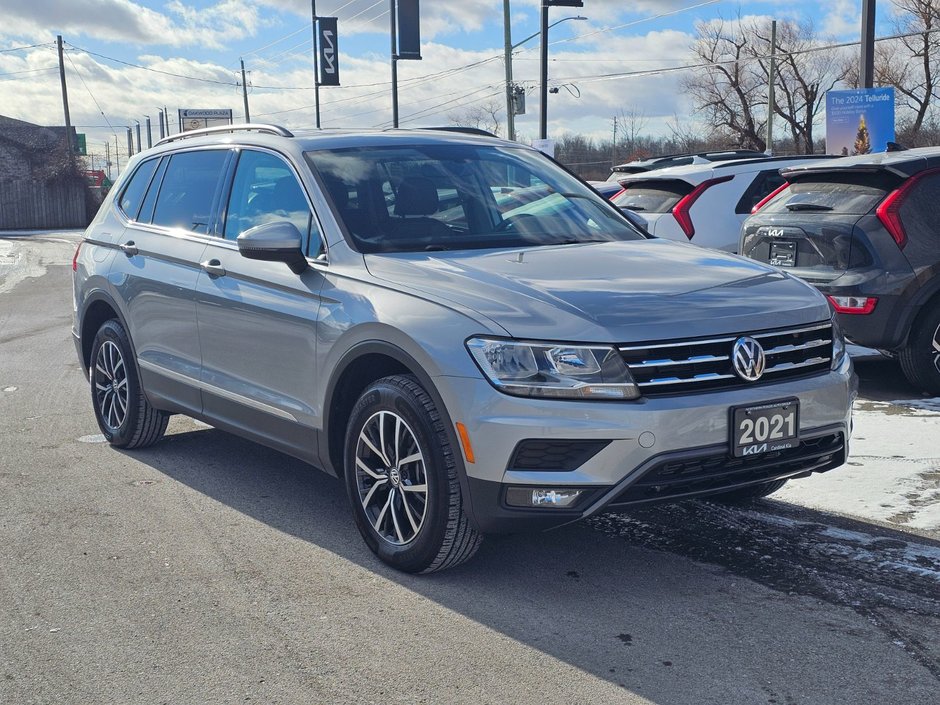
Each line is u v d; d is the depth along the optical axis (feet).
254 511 16.85
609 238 16.33
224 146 18.61
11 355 33.17
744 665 11.12
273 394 15.88
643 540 15.08
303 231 15.74
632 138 253.85
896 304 22.94
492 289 13.10
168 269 18.48
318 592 13.43
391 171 16.43
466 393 12.42
